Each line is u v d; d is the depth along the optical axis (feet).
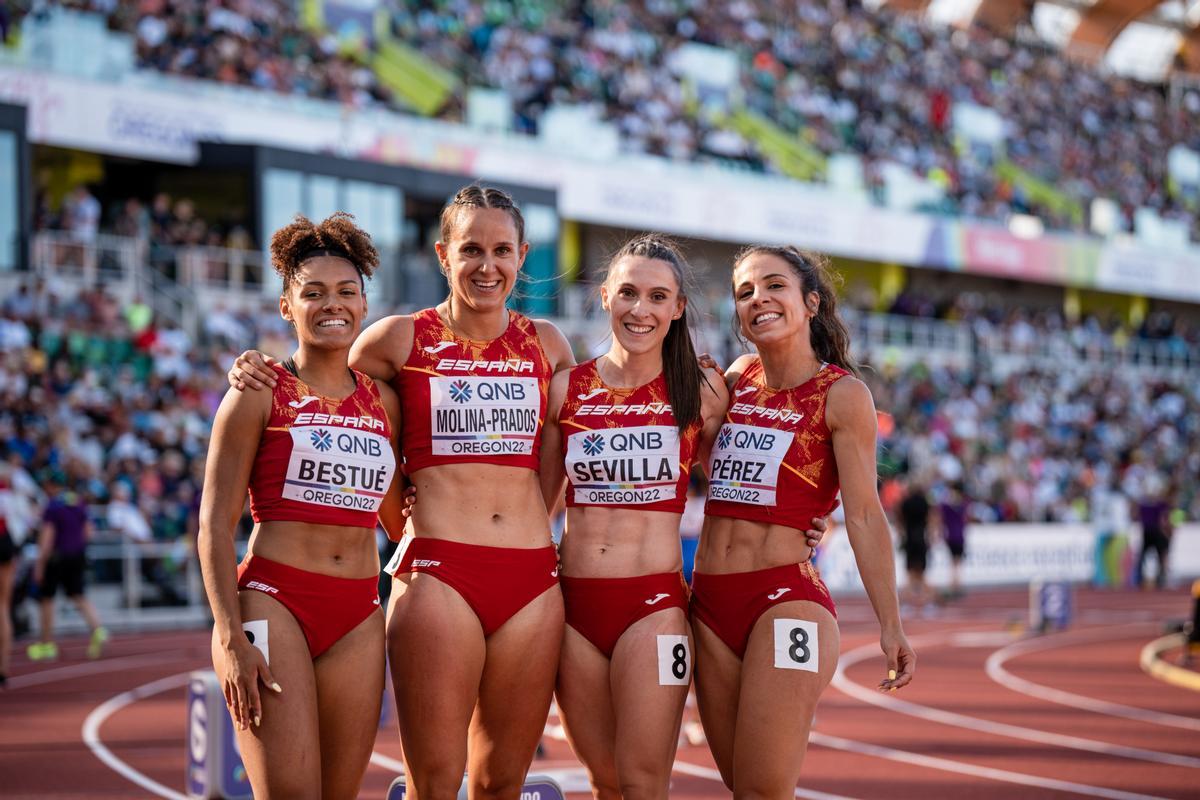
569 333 145.48
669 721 28.68
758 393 30.09
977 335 193.16
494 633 28.71
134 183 139.13
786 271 29.63
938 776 49.73
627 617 29.01
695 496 65.31
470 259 28.84
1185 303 241.55
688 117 184.55
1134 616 119.03
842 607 124.06
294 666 26.11
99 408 110.42
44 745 55.47
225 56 140.56
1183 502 188.24
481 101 156.66
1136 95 260.83
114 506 103.86
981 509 157.79
